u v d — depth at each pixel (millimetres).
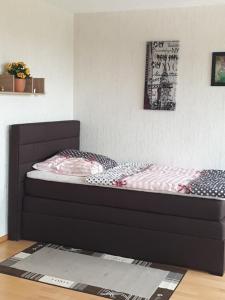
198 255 3488
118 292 3090
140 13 4785
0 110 3992
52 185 4047
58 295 3037
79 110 5215
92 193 3879
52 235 4066
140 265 3600
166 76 4723
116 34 4922
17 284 3195
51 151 4602
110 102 5039
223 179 3984
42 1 4492
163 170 4449
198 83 4602
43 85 4242
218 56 4477
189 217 3529
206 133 4625
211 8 4473
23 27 4242
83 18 5062
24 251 3873
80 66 5145
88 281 3270
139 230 3691
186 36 4602
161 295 3047
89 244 3910
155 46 4734
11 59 4102
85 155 4547
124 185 3748
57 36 4820
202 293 3104
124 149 5027
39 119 4602
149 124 4875
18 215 4148
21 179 4137
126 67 4914
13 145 4070
